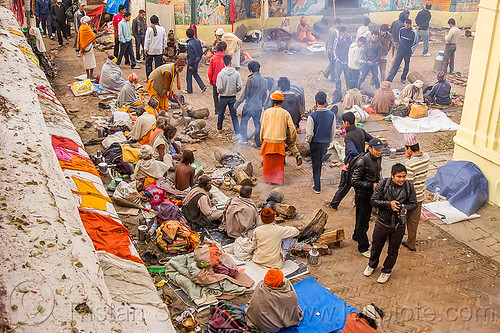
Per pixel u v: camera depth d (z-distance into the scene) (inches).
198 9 773.3
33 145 170.6
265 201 374.0
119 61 687.7
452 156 453.7
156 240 308.3
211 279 275.3
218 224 338.0
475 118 383.6
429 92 573.9
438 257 317.4
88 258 123.4
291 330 251.9
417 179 301.9
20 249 116.7
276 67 713.6
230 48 681.0
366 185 300.5
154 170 363.3
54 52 745.0
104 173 378.9
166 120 414.3
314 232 327.3
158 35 621.9
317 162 380.2
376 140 300.2
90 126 482.9
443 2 911.0
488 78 370.6
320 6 876.0
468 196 369.7
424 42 772.0
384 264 292.4
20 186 142.8
